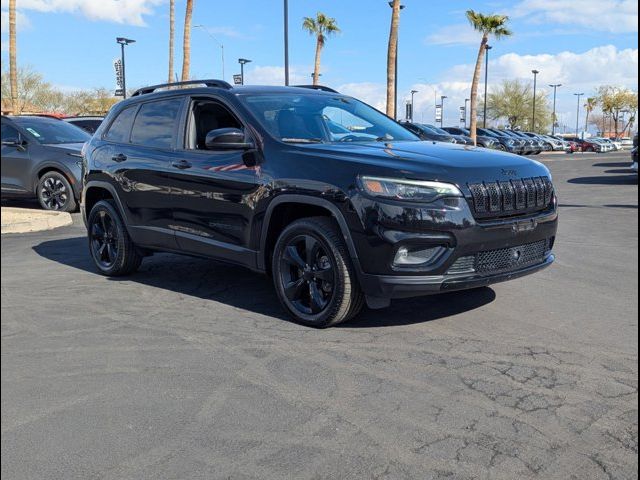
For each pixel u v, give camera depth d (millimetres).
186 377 3775
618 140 59531
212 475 2732
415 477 2684
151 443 3010
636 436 3014
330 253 4422
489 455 2852
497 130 44844
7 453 2941
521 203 4492
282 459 2844
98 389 3621
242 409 3344
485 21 37406
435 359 4004
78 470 2797
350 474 2715
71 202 11445
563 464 2779
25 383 3711
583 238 8445
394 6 26672
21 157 11688
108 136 6582
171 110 5922
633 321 4758
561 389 3543
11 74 23766
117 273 6426
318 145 4852
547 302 5277
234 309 5195
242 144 4891
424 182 4164
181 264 7008
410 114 38969
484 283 4336
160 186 5730
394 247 4152
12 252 7879
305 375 3777
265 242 4895
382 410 3305
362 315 4953
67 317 5004
